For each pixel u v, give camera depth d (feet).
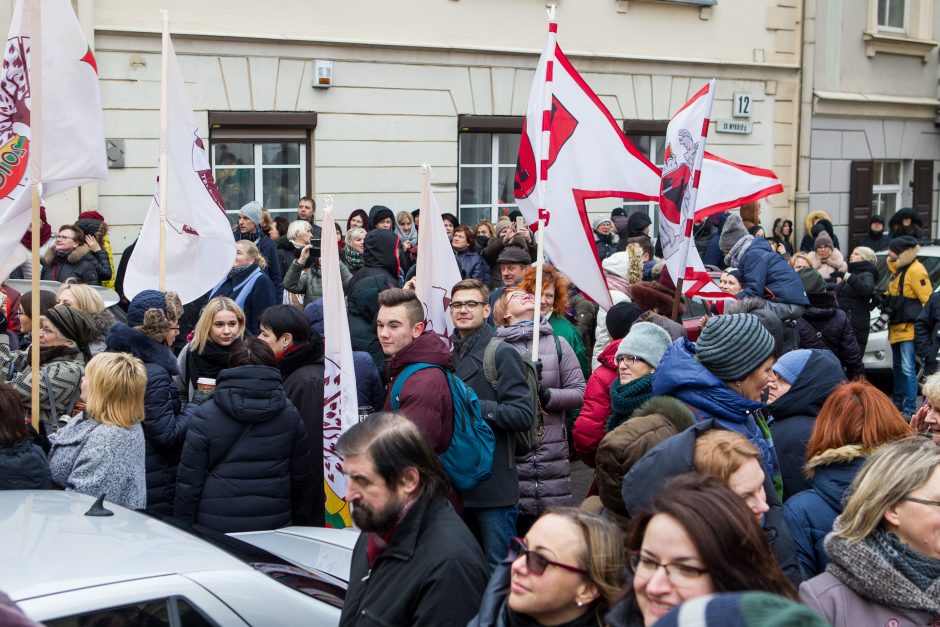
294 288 30.68
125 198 38.14
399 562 9.97
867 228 61.62
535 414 16.79
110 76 37.50
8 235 18.92
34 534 10.61
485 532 16.10
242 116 40.32
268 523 15.65
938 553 9.22
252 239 34.45
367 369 19.76
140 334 17.22
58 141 18.71
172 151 24.36
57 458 14.97
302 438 16.17
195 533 11.35
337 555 13.29
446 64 45.01
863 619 9.16
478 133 47.11
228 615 9.88
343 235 37.52
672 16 52.06
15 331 24.31
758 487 9.37
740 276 28.25
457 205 46.06
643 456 9.93
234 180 41.06
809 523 11.67
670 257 22.16
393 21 43.68
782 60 56.54
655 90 51.70
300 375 18.39
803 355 14.83
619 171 21.83
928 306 32.37
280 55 40.98
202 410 15.58
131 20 37.86
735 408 12.44
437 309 20.03
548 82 19.58
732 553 7.03
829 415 12.00
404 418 10.17
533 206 21.66
